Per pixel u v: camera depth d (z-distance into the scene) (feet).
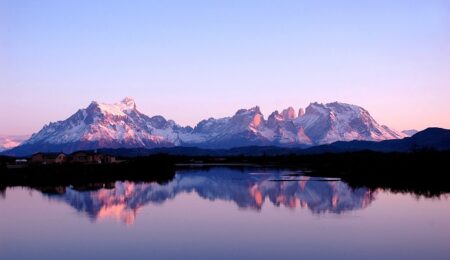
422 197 265.95
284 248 143.33
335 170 562.66
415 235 160.86
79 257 133.90
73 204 241.96
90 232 167.12
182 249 142.20
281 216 204.44
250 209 227.61
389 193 288.71
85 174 476.13
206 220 193.98
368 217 199.31
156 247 144.66
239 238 157.28
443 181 366.43
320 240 153.79
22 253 138.21
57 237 158.71
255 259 131.23
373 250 140.56
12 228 174.19
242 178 455.63
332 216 203.21
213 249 142.31
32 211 216.13
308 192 305.94
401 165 521.65
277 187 346.95
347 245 146.72
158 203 251.60
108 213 212.02
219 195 294.05
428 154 558.56
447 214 205.26
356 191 306.35
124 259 131.75
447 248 142.61
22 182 384.06
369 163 591.78
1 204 240.32
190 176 496.23
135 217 201.26
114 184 380.78
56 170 481.87
